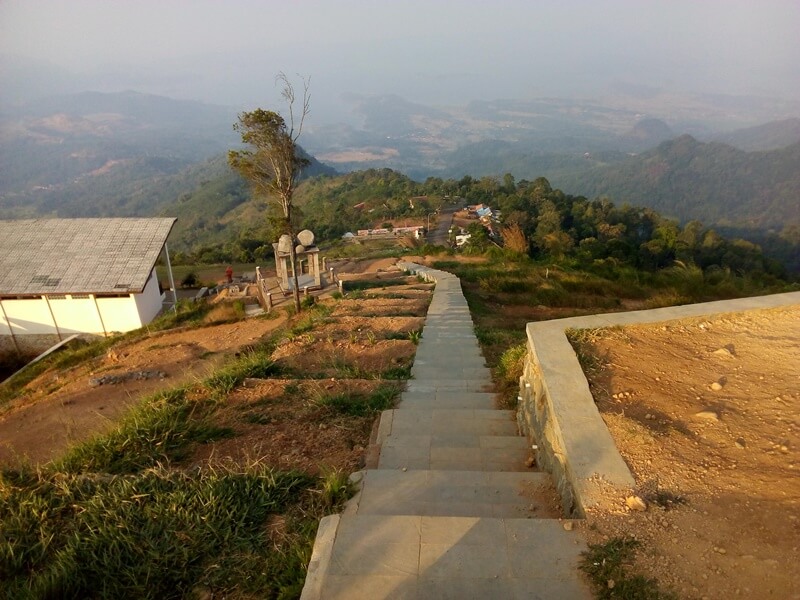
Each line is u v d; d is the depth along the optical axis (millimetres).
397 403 6242
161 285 27109
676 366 4590
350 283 17797
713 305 5836
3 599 2932
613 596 2359
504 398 6398
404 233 67875
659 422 3713
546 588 2451
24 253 20406
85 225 21797
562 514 3396
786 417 3656
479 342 9383
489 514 3461
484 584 2496
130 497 3693
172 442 4898
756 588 2293
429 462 4605
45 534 3445
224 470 4117
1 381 18344
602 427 3584
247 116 11719
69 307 19469
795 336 5086
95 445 4820
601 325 5348
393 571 2609
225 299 18594
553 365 4430
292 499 3746
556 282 16641
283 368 7707
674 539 2623
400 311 12211
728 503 2830
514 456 4711
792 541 2508
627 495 2957
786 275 35156
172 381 10391
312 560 2717
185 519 3445
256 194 13125
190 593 2918
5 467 4484
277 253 16719
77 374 12820
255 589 2918
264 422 5512
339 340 9391
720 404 3924
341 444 5000
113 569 3086
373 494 3740
